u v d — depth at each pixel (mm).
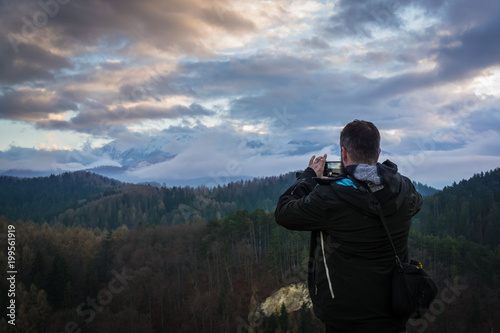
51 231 72750
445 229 87375
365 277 1994
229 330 49875
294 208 2217
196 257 66312
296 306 49312
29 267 54781
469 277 51656
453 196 110375
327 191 2117
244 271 61406
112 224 140000
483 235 89688
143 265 62375
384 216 1991
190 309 52719
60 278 51250
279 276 55812
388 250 2021
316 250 2252
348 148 2246
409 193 2127
